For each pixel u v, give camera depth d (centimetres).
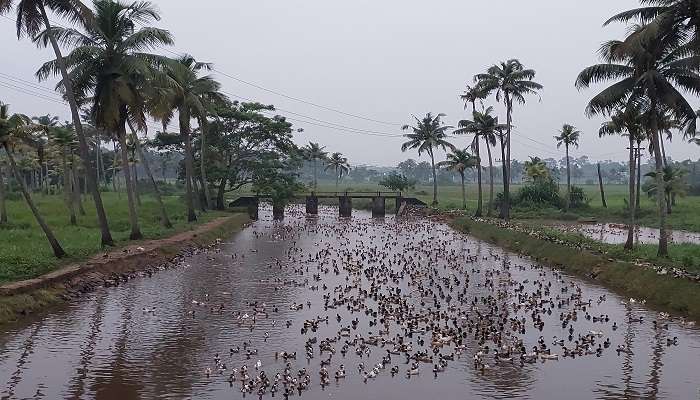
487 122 7662
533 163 10250
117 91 3841
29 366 1920
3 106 3547
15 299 2547
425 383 1817
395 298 2914
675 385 1819
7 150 3444
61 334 2281
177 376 1856
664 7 3212
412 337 2294
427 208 9100
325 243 5353
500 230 5609
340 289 3173
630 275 3256
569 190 8738
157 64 4081
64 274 2992
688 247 4181
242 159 8356
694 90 3512
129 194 4481
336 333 2338
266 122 8044
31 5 3459
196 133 7994
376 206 9219
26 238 4125
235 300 2914
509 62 6719
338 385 1791
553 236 4744
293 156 8744
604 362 2030
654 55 3400
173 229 5309
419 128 9888
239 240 5594
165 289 3162
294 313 2653
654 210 8050
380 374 1891
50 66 3844
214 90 6675
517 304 2867
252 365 1964
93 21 3578
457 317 2609
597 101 3634
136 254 3784
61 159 8306
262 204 11631
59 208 6619
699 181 15788
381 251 4762
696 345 2220
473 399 1698
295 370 1917
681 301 2739
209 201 7925
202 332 2342
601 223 7419
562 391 1766
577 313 2702
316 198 9456
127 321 2491
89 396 1686
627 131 4162
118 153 10881
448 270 3847
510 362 2017
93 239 4244
